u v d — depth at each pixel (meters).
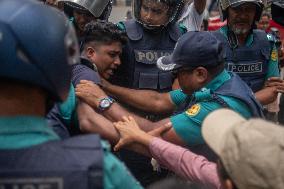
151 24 2.48
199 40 1.87
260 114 1.86
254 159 1.08
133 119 1.87
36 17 1.01
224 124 1.24
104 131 1.82
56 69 1.03
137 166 2.34
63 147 1.00
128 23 2.54
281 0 3.06
